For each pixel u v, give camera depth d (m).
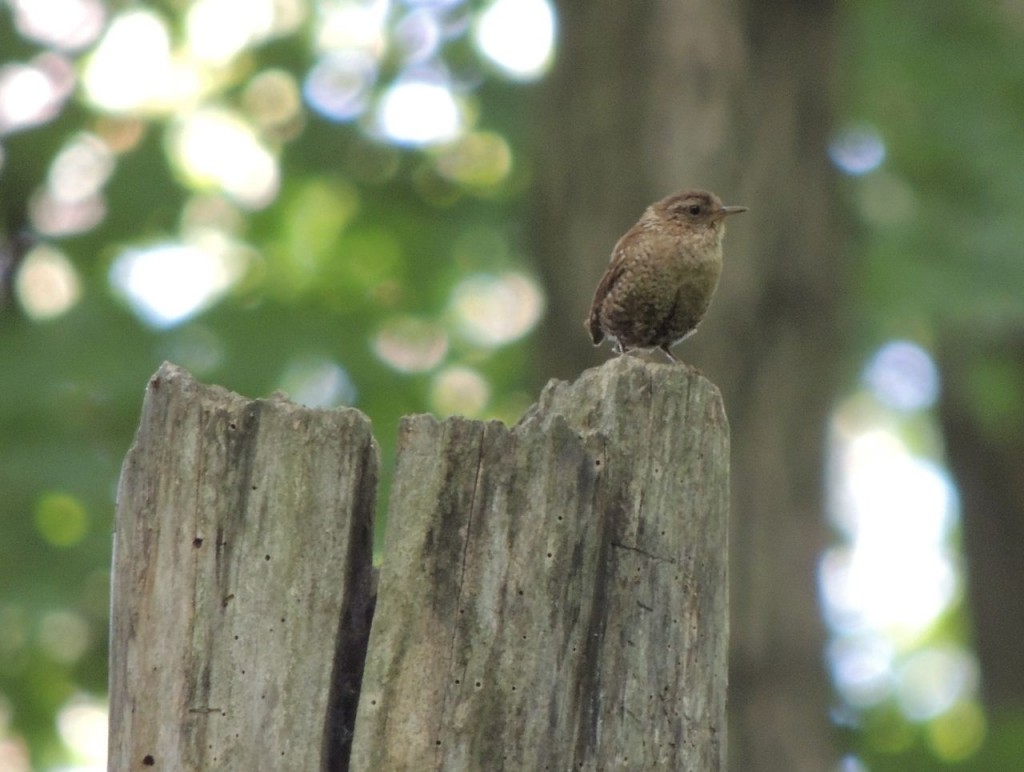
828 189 13.50
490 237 18.86
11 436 15.70
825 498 13.14
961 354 19.62
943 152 17.36
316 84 18.64
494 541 6.07
